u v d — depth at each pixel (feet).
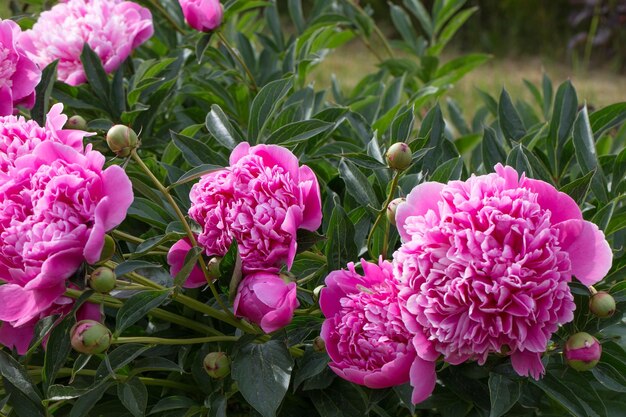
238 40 9.57
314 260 5.90
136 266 4.78
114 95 7.40
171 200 4.93
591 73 26.00
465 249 4.43
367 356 4.71
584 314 5.01
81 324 4.58
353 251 5.41
